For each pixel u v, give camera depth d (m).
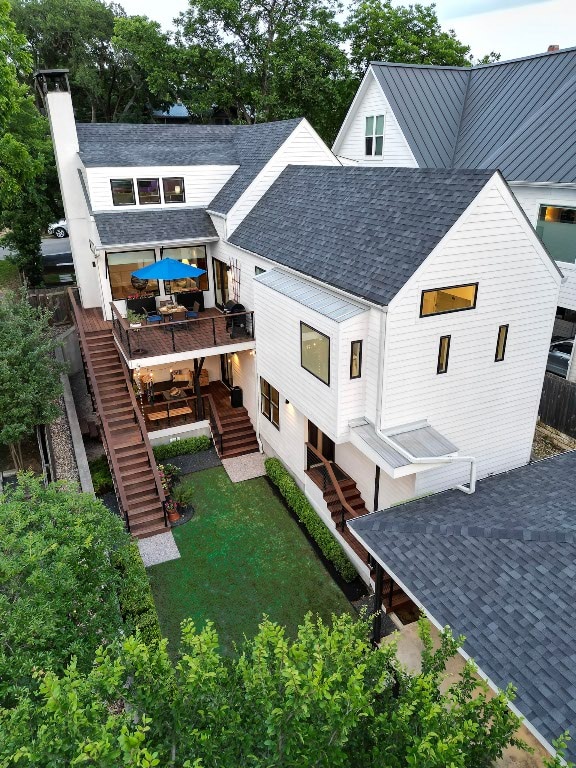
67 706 4.76
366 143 25.45
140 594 12.32
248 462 18.69
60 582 7.55
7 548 7.82
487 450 14.32
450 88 24.19
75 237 22.42
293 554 14.54
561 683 6.82
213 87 36.03
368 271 12.38
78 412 20.95
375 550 9.92
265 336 16.33
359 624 6.75
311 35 34.56
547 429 17.16
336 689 5.13
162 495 15.51
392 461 11.50
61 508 9.05
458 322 12.27
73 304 21.56
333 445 16.62
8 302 17.09
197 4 34.25
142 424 17.19
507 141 20.03
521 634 7.64
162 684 5.34
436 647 10.59
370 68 23.44
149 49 35.22
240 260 18.58
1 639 6.77
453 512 10.80
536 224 18.97
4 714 5.25
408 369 12.13
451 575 8.97
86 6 42.69
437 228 11.60
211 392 21.72
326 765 4.82
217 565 14.18
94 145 21.58
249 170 20.31
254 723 5.12
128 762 4.09
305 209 16.59
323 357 12.92
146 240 19.39
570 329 22.33
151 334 19.22
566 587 8.18
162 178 20.52
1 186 22.73
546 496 11.03
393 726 5.27
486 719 5.55
